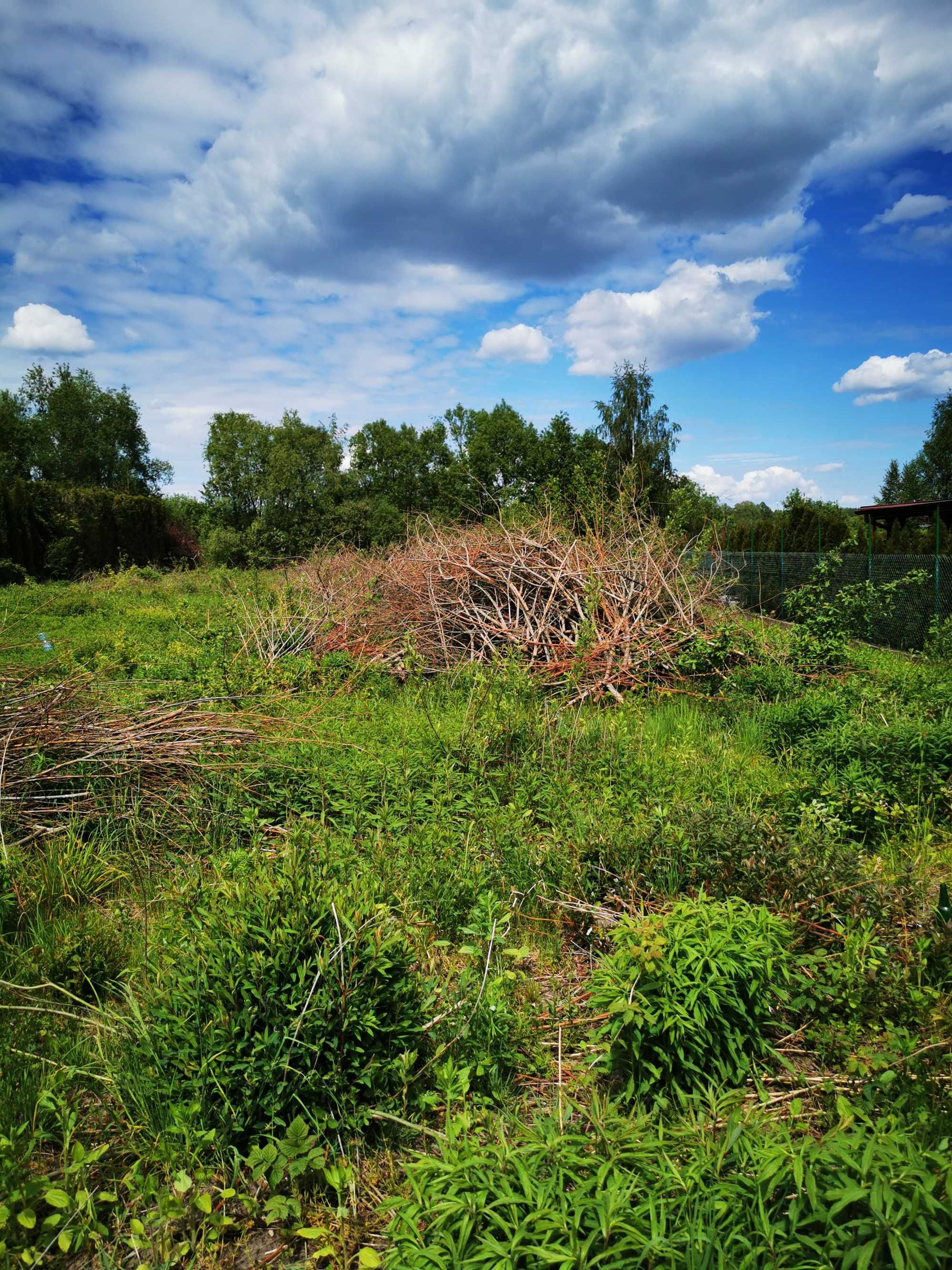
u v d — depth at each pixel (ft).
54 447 179.73
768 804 16.89
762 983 9.41
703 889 11.67
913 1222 5.41
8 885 13.25
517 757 20.08
